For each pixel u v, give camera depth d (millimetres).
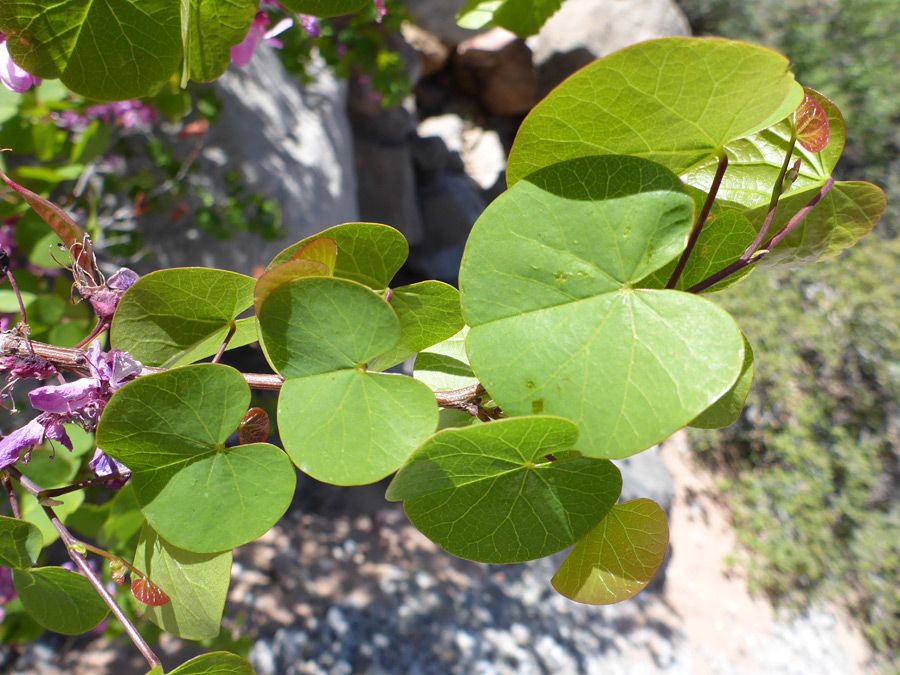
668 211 139
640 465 1743
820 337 1840
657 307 137
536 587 1566
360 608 1340
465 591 1480
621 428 133
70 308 538
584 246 140
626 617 1551
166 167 1048
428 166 2318
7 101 503
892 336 1811
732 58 126
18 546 175
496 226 142
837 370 1878
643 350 135
